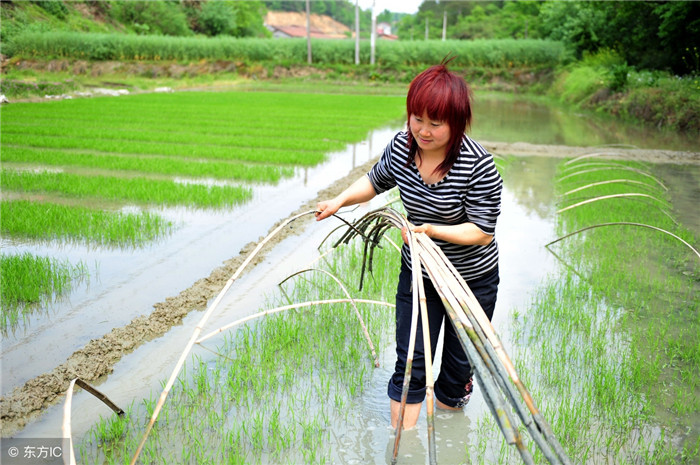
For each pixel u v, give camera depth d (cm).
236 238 650
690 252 612
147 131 1489
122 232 634
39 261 521
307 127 1612
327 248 609
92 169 1005
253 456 282
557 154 1305
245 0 7562
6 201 741
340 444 294
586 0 3052
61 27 4541
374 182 287
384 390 344
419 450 289
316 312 448
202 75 4062
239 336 412
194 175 977
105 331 422
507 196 872
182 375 358
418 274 246
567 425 300
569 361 379
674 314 458
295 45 4247
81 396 335
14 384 346
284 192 876
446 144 244
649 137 1630
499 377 214
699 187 947
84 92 2872
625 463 277
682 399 337
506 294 495
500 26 6725
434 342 281
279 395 338
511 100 3188
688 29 2159
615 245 630
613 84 2395
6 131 1421
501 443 296
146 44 4147
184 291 489
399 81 4000
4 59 3934
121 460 276
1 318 436
